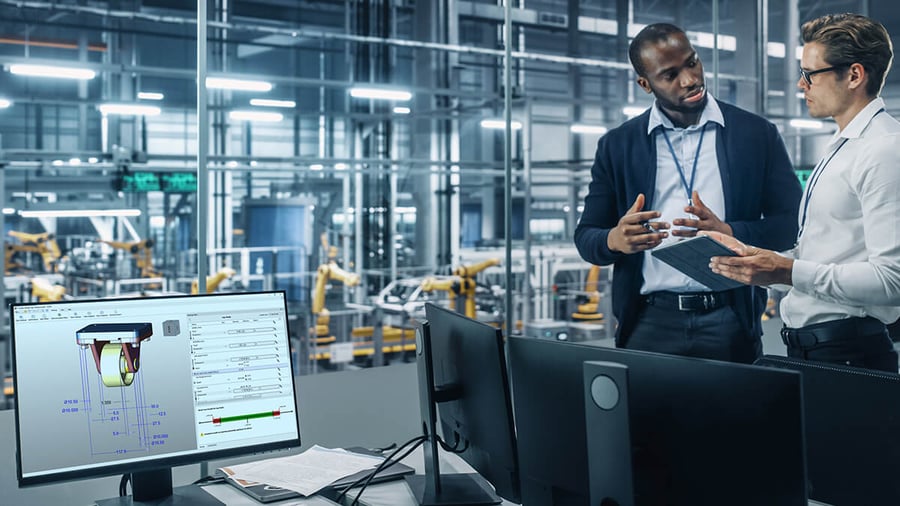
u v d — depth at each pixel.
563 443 1.32
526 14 10.46
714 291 2.28
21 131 12.80
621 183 2.45
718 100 2.38
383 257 9.65
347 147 10.44
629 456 1.12
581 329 7.46
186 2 11.67
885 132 1.77
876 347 1.92
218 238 11.16
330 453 2.05
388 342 7.52
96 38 11.35
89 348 1.59
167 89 13.46
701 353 2.29
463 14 10.02
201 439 1.67
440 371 1.78
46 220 10.63
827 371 1.28
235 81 6.59
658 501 1.19
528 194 6.98
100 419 1.58
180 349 1.68
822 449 1.28
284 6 12.80
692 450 1.14
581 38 12.43
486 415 1.56
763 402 1.06
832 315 1.93
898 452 1.18
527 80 13.66
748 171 2.30
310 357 7.15
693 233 2.09
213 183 11.20
